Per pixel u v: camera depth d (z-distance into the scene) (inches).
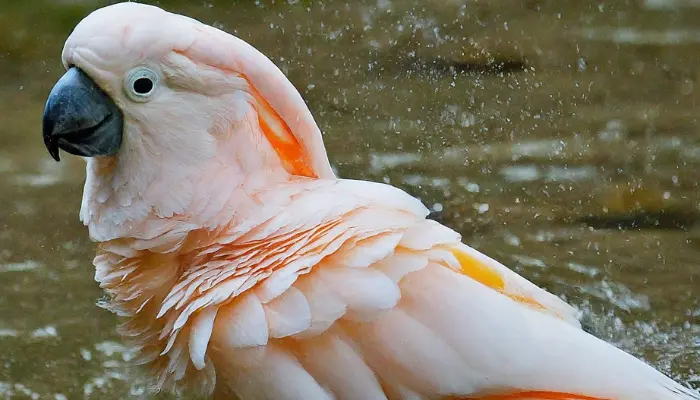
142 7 300.5
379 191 311.0
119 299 321.4
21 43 833.5
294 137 320.2
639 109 682.2
